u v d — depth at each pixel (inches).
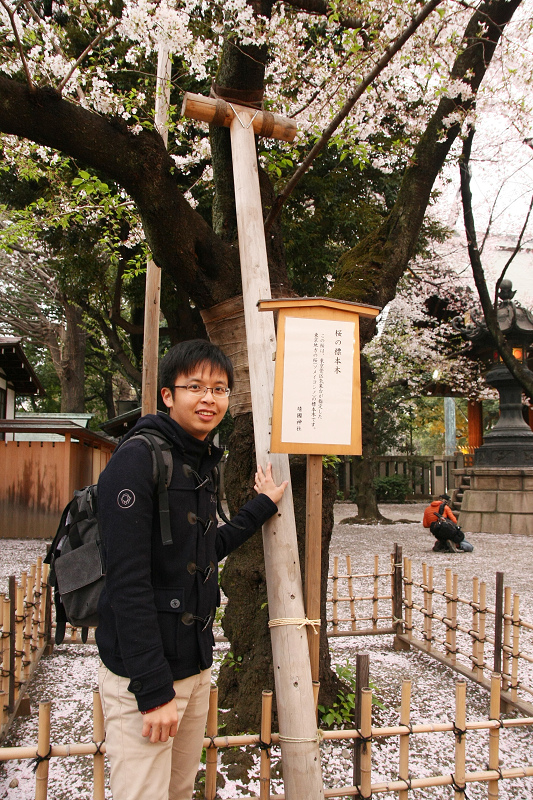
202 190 307.6
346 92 141.6
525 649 165.5
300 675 72.5
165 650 56.2
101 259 383.9
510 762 103.3
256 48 102.3
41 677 141.8
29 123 88.5
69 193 193.0
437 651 155.9
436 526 336.2
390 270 128.4
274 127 103.1
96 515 61.0
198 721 64.0
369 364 521.0
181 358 65.2
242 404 111.1
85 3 143.5
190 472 61.2
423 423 821.2
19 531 398.0
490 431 509.0
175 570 57.8
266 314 89.5
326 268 361.4
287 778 70.0
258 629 109.6
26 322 725.3
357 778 75.4
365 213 362.0
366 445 519.5
